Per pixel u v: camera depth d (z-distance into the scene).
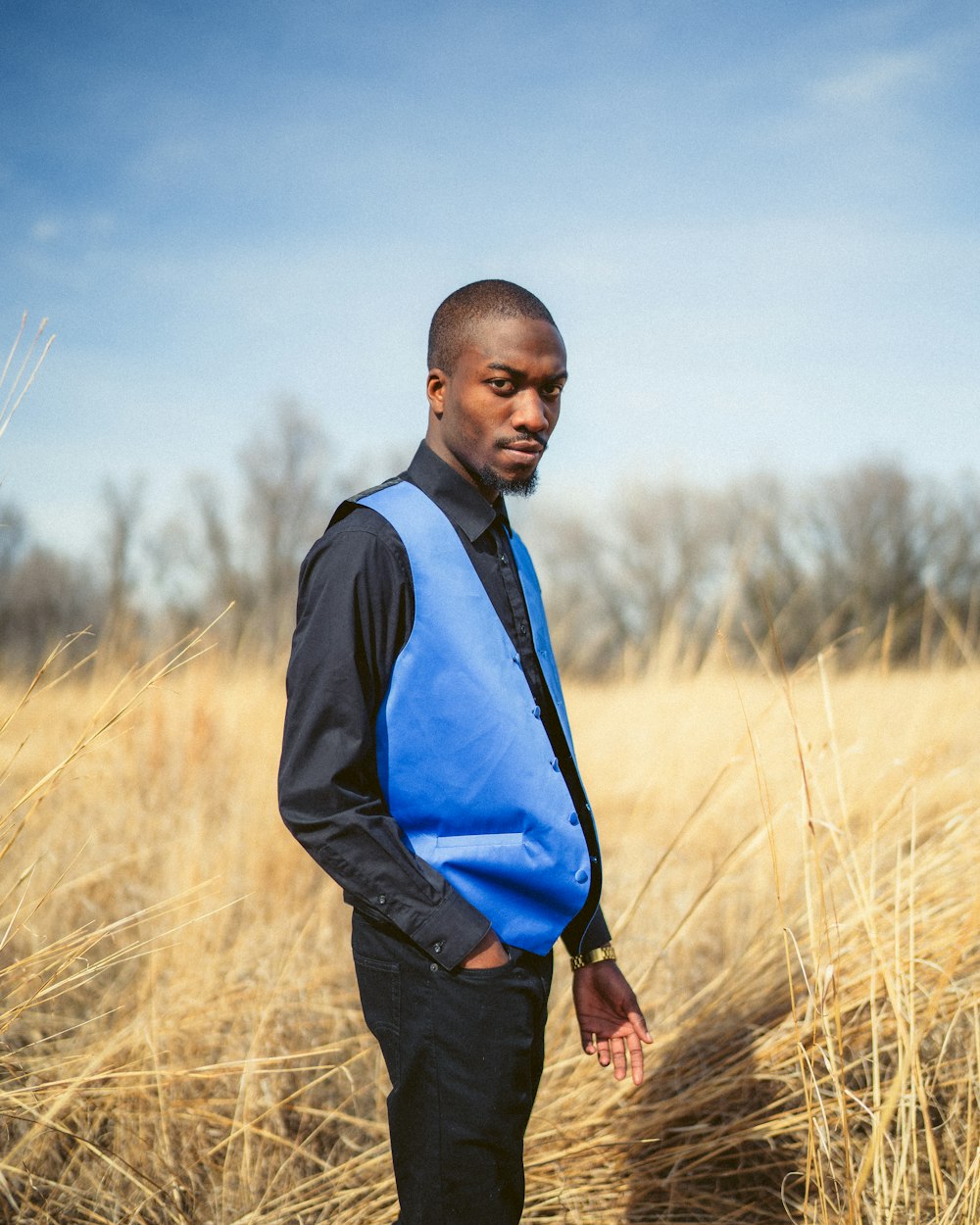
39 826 3.29
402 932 1.39
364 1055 2.66
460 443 1.53
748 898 3.41
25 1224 1.90
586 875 1.47
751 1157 2.25
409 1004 1.40
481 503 1.54
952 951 2.28
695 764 4.75
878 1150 1.67
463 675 1.43
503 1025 1.36
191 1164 2.13
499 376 1.48
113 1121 2.23
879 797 3.05
